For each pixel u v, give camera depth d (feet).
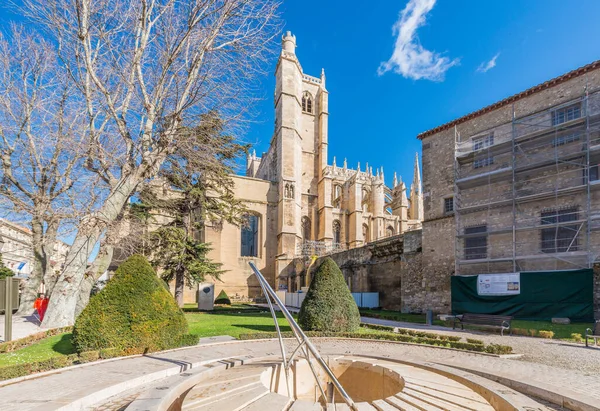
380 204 160.35
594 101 53.31
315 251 133.90
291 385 17.42
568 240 54.80
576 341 36.68
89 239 46.29
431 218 73.87
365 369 18.06
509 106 65.00
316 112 176.04
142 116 52.31
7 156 57.26
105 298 28.35
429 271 72.08
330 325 38.91
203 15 49.60
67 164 57.00
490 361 26.91
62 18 46.65
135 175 50.62
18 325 45.98
